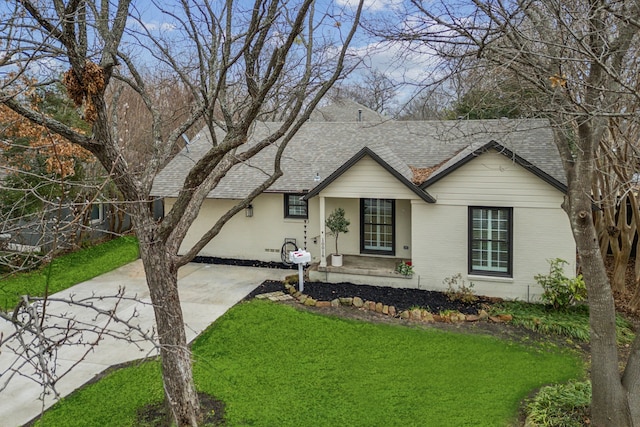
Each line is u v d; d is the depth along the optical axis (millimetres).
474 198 12312
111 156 5582
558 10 4996
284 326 10508
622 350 9266
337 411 7207
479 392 7727
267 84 5531
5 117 8117
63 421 6930
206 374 8344
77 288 13305
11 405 7418
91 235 18344
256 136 17953
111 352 9281
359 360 8898
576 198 5930
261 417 7039
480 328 10398
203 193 6992
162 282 6340
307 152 16609
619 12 5277
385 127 17031
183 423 6570
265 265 15797
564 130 6137
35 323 3172
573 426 6367
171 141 6848
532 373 8352
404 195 12906
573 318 10656
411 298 12195
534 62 5418
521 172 11859
